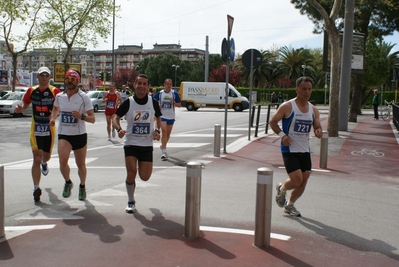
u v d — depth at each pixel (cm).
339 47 1524
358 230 535
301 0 2319
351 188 777
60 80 3144
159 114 584
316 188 768
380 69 3000
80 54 14125
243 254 438
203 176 851
